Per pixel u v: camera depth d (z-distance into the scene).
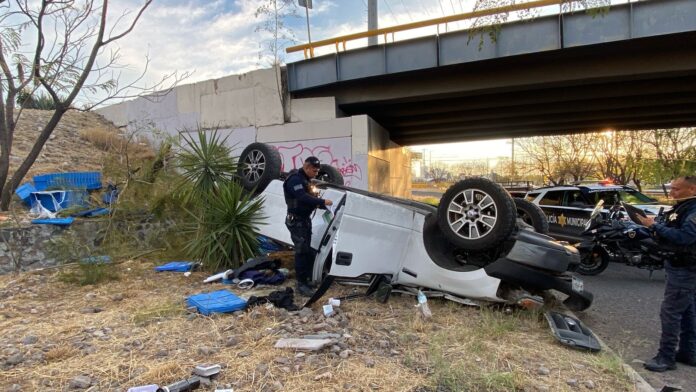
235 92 15.34
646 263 7.28
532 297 4.86
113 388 2.92
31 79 8.21
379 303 5.12
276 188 6.86
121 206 8.12
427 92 13.84
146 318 4.37
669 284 3.79
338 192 6.18
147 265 7.15
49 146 13.38
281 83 14.64
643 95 14.38
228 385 2.97
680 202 3.80
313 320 4.38
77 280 6.07
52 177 9.15
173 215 8.44
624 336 4.70
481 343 3.88
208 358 3.41
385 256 5.25
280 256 7.40
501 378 3.15
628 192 10.18
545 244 4.77
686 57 11.25
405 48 13.02
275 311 4.55
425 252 5.27
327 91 14.95
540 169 32.66
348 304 5.04
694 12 10.05
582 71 12.16
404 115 17.12
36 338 3.85
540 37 11.37
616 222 7.56
